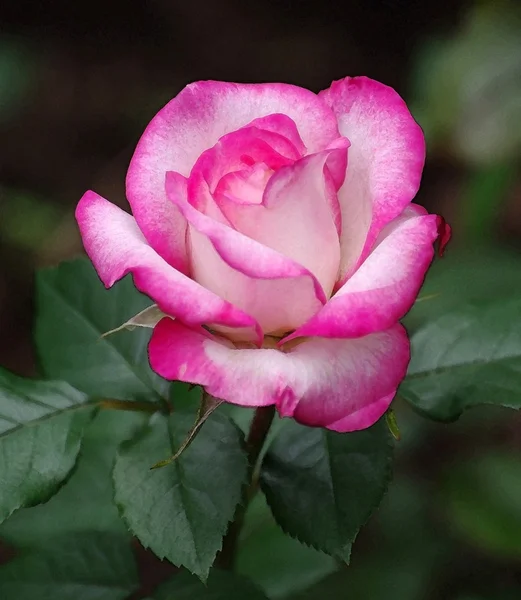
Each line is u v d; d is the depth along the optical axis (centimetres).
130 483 49
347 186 49
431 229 47
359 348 46
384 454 51
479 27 86
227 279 47
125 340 55
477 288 64
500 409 82
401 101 49
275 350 46
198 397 53
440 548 72
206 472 50
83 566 55
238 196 47
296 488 50
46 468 50
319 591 67
